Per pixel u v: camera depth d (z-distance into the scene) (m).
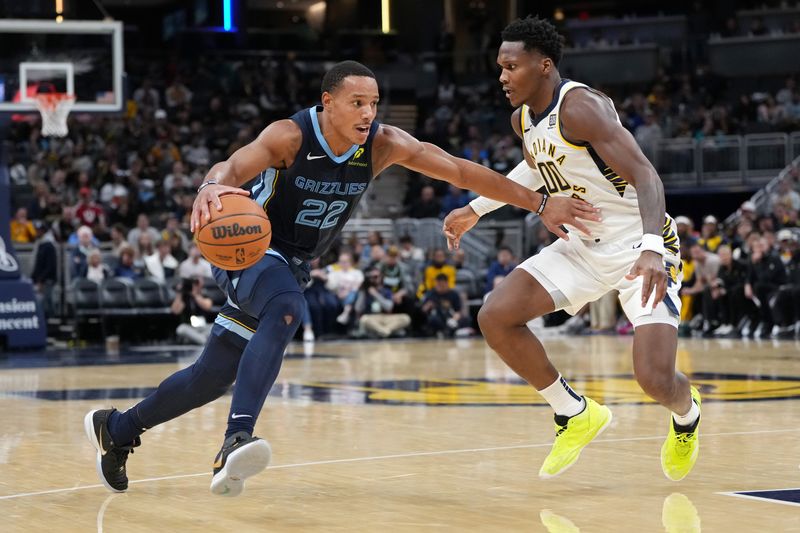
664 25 30.53
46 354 12.58
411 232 19.20
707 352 11.64
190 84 24.84
